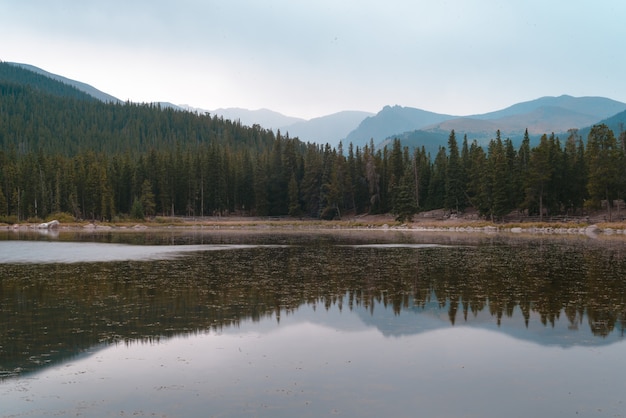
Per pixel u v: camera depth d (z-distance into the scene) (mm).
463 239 73188
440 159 142375
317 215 142375
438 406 13023
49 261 44344
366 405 13062
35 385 14523
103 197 127312
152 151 143875
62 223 122375
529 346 18297
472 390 14094
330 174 140125
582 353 17438
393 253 51781
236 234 91750
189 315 23266
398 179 134125
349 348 18094
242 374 15367
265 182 144125
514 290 29516
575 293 28422
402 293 28734
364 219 132500
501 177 100562
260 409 12781
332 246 61438
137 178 141000
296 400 13352
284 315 23312
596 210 104375
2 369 15891
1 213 124750
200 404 13109
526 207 101312
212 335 19875
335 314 23469
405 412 12648
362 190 140500
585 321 21906
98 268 39594
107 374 15406
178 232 99625
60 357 17078
